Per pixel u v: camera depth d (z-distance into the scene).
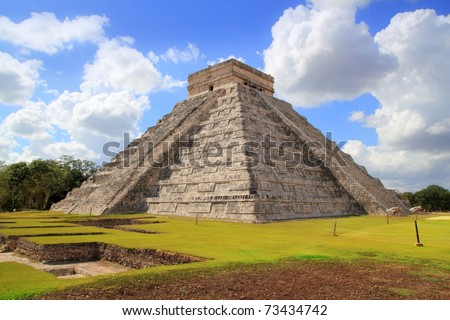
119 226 23.88
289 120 44.44
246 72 51.47
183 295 8.12
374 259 12.27
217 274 9.94
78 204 40.50
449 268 10.93
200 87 52.91
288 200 32.06
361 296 8.14
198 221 28.41
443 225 25.33
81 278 9.57
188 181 35.81
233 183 31.92
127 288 8.59
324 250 14.14
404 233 20.48
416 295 8.27
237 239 17.44
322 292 8.41
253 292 8.37
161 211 35.78
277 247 14.88
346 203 38.81
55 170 62.66
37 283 9.02
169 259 13.45
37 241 16.44
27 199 64.31
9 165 61.84
